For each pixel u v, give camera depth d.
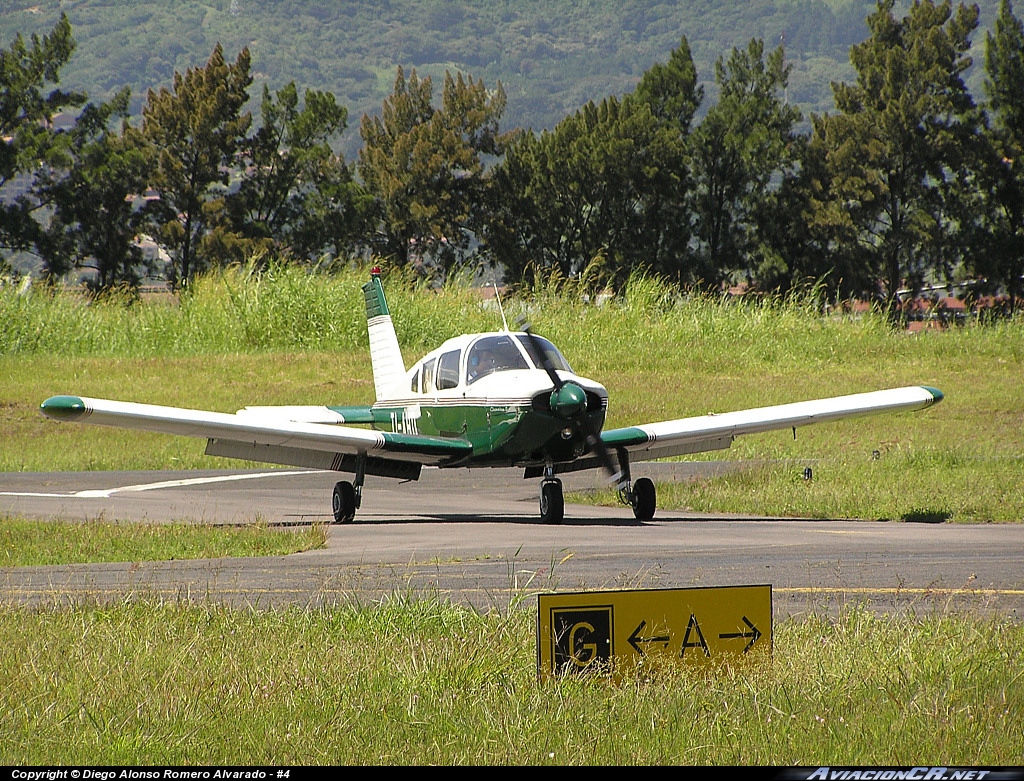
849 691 18.58
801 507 51.34
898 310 197.62
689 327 139.00
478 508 58.34
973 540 38.72
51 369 118.81
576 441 46.72
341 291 139.00
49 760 16.03
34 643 21.77
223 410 101.81
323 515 54.44
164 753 16.25
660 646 19.34
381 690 18.98
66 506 56.31
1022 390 107.38
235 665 20.06
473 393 48.22
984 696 18.31
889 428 90.81
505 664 19.97
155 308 144.88
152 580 30.91
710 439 52.44
